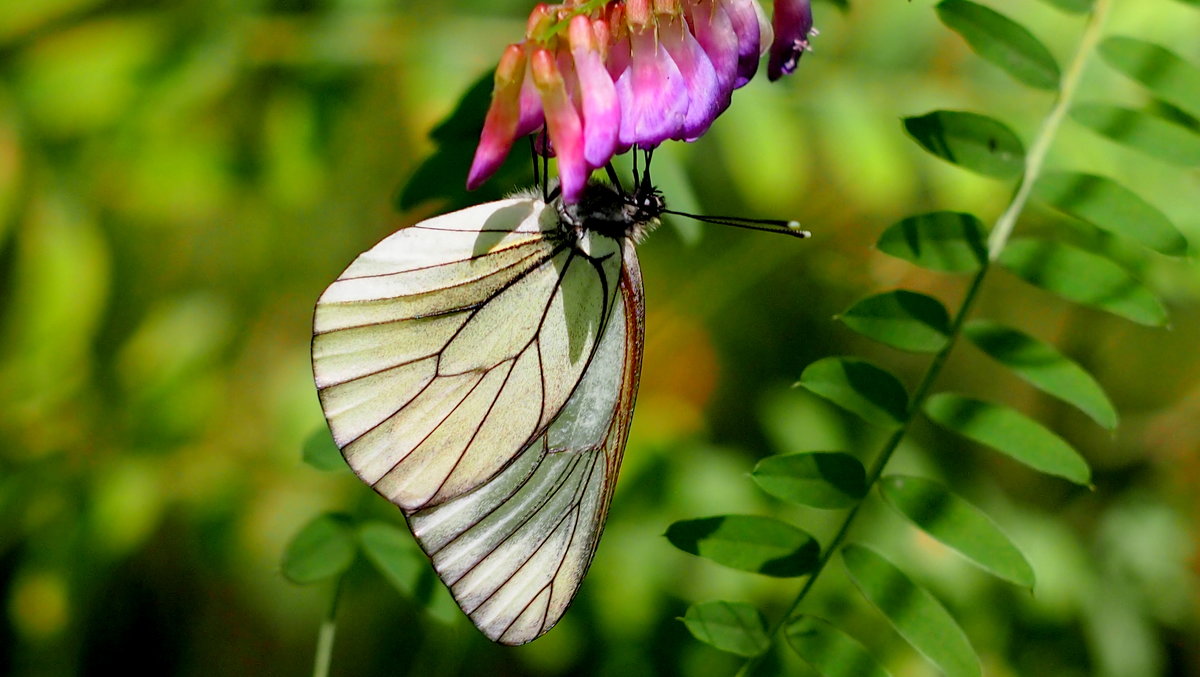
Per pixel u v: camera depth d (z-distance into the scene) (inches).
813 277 20.8
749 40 17.4
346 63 19.7
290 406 20.8
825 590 20.2
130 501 20.4
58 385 20.4
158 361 20.7
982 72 19.6
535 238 17.8
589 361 18.0
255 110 20.1
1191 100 18.2
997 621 20.5
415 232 17.7
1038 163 18.1
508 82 17.1
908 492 17.9
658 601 20.1
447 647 20.1
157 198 20.2
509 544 18.1
